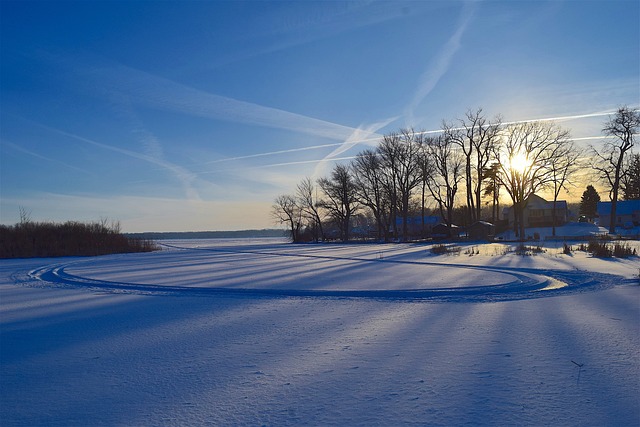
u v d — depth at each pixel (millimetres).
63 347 7688
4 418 4812
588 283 15195
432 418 4559
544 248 36125
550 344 7211
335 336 8039
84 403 5180
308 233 95812
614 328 8273
